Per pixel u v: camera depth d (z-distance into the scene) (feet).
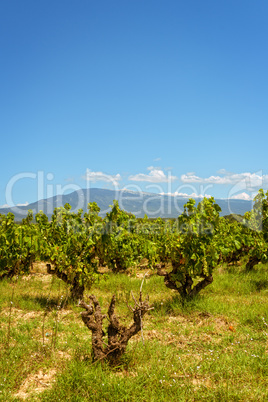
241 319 22.36
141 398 12.67
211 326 21.15
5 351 16.55
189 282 27.78
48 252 29.14
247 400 12.39
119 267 45.21
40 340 18.66
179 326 21.30
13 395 12.97
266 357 15.90
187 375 14.40
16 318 23.54
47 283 38.55
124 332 15.35
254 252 42.55
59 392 12.84
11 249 37.70
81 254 29.53
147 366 15.31
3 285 36.70
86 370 14.37
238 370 14.85
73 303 27.63
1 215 40.83
